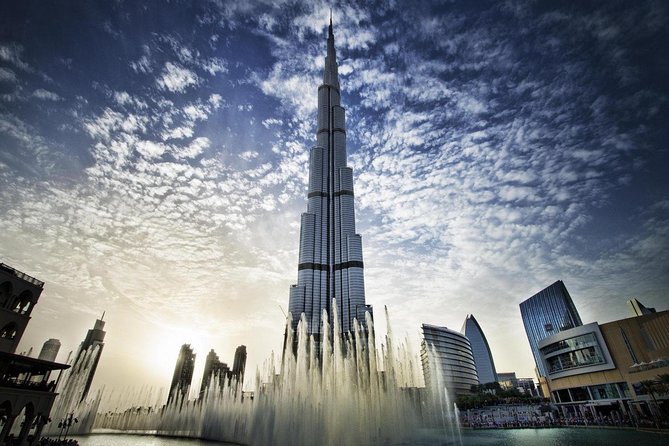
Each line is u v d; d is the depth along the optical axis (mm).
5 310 43219
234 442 81188
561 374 93438
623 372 77938
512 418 100375
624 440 49625
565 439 56250
